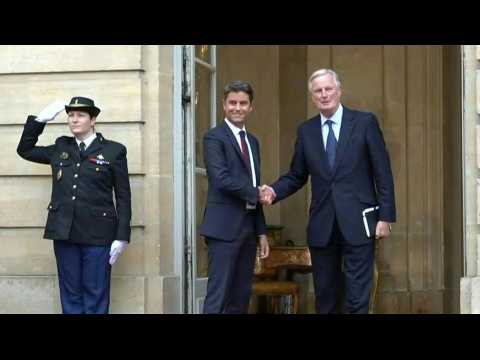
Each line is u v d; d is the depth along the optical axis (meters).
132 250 7.73
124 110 7.77
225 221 6.88
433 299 11.16
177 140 7.97
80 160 7.27
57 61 7.89
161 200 7.79
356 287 6.83
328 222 6.90
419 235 11.24
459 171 10.47
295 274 10.84
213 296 6.89
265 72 11.46
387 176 6.86
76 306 7.30
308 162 7.01
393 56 11.29
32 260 7.91
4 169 7.95
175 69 8.00
